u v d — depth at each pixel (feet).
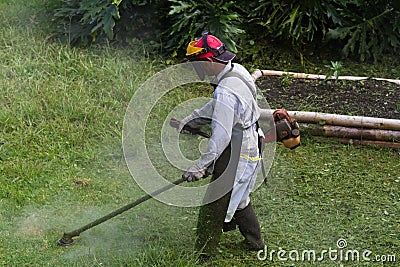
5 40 27.81
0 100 23.89
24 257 16.70
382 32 29.04
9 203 18.95
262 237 18.12
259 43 28.68
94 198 19.53
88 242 17.43
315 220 18.98
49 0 31.30
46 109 23.58
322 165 21.88
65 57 26.86
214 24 26.99
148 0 28.19
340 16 28.45
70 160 21.38
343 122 23.07
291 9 28.30
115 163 21.43
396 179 21.20
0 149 21.38
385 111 24.31
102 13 27.25
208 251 16.79
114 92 25.05
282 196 20.11
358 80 26.50
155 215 18.78
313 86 26.12
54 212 18.76
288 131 16.69
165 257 16.66
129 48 28.02
